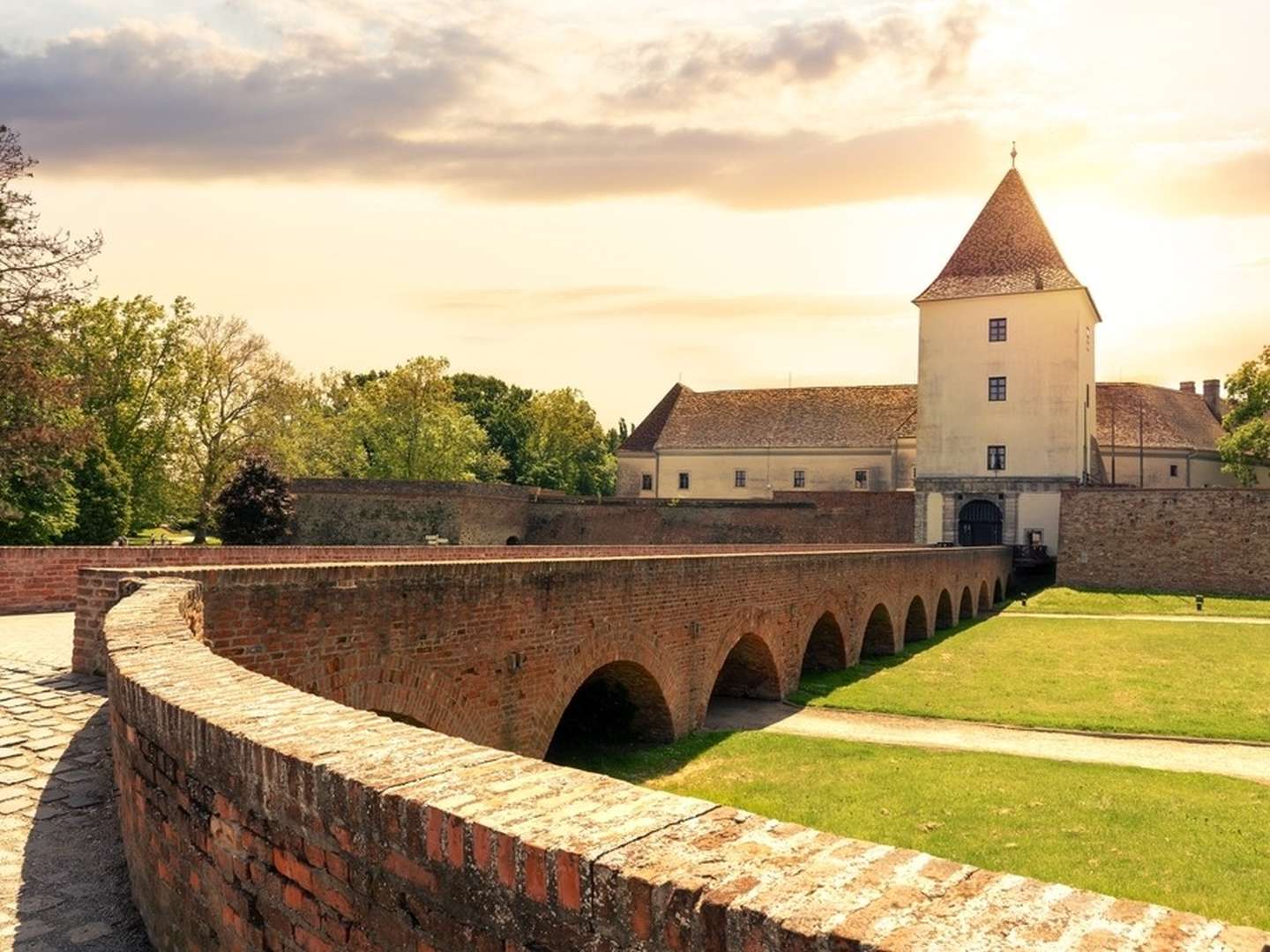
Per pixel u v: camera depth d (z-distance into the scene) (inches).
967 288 2449.6
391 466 2645.2
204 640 348.8
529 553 1144.8
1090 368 2573.8
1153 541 2122.3
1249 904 454.6
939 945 87.9
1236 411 2608.3
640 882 103.3
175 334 2085.4
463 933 122.3
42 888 237.6
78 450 1396.4
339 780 142.2
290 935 154.0
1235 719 896.3
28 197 1235.2
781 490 2851.9
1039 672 1165.1
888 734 838.5
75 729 361.7
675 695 740.7
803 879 103.0
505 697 513.0
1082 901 97.7
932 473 2449.6
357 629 415.2
